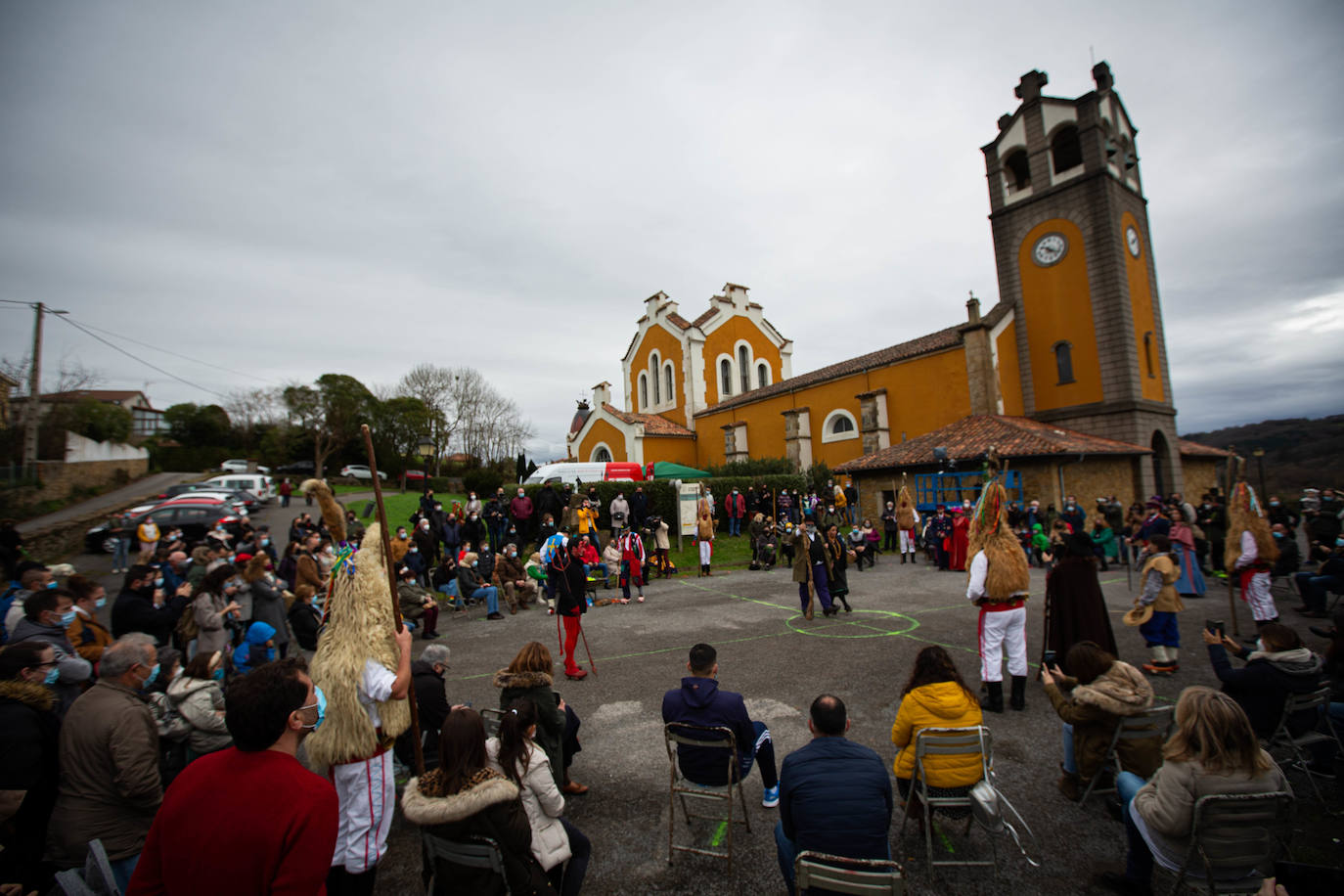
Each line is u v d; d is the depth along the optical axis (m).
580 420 49.12
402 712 3.66
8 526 13.22
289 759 2.30
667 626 11.14
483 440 63.75
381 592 3.67
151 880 2.17
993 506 6.62
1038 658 8.48
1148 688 4.38
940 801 3.98
